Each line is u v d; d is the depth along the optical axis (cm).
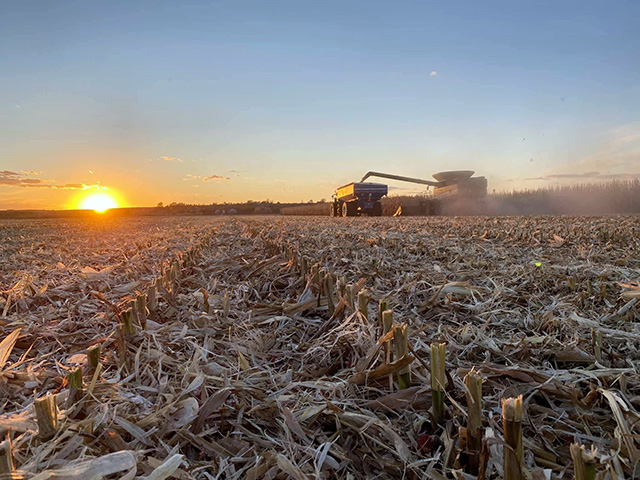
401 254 667
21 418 174
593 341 256
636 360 251
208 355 274
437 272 493
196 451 177
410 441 179
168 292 380
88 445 166
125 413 188
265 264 523
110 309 371
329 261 614
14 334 253
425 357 251
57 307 408
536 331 304
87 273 522
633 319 325
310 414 190
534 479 144
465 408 192
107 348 282
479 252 682
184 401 196
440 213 3431
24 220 4222
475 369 227
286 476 156
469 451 157
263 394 211
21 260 771
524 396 209
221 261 592
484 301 378
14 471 131
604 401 202
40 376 236
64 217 5228
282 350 288
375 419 182
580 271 489
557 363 258
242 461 167
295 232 1174
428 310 355
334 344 262
